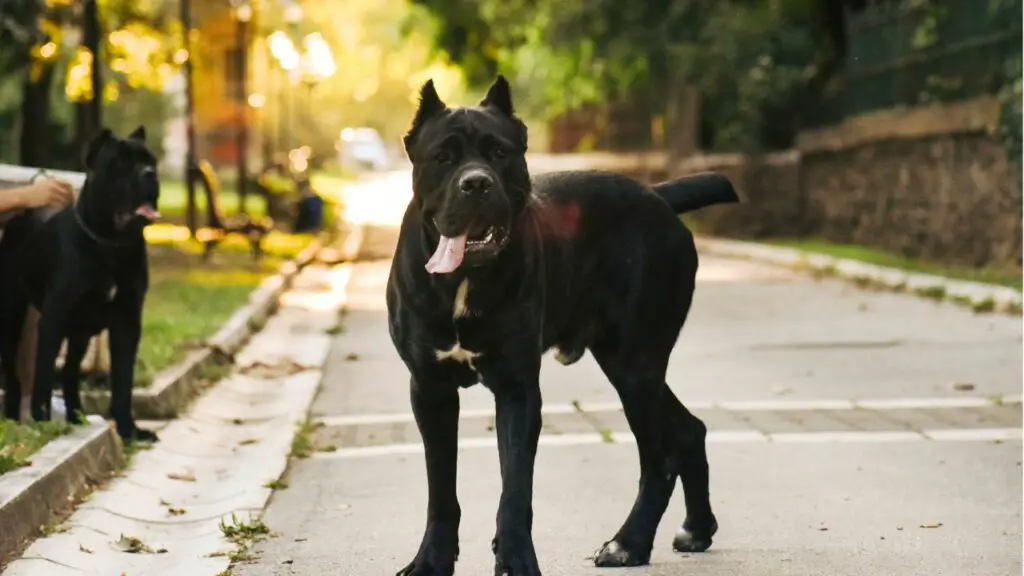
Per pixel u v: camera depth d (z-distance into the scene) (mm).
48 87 24734
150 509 8312
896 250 27703
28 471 7695
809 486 8758
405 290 6039
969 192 24203
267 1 35625
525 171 5961
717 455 9688
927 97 25906
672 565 6953
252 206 39750
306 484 9000
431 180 5836
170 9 30062
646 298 6824
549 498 8500
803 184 33875
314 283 22844
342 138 78750
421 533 7699
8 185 10461
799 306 19359
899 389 12414
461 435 10406
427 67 40969
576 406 11617
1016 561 7016
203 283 20375
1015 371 13320
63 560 6984
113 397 9875
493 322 5934
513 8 36938
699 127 36594
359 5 72438
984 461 9422
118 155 9453
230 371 13359
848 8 31000
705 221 34719
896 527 7734
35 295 9789
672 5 32531
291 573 6945
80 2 21859
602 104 45000
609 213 6797
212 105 49312
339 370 13945
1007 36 22547
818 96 32969
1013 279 20969
